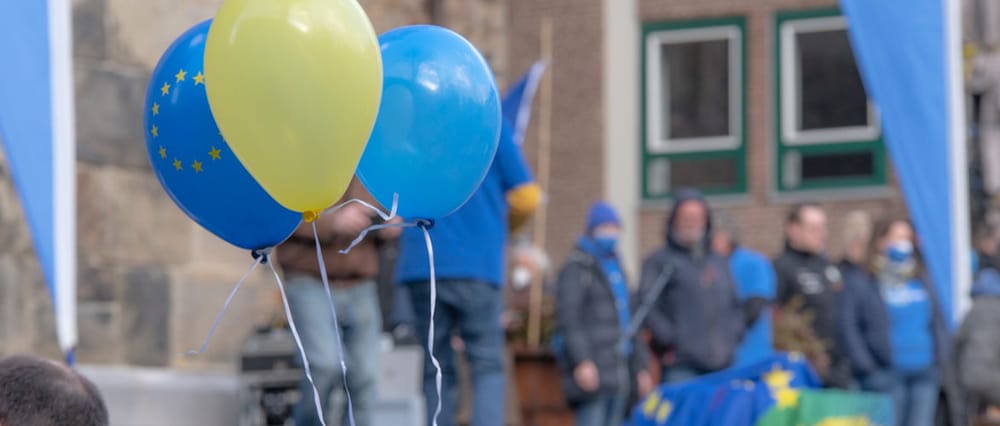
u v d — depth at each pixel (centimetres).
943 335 1223
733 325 1120
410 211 579
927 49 1012
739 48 1861
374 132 564
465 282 937
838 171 1841
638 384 1131
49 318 1041
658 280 1119
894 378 1218
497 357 952
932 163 1012
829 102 1850
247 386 1116
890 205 1814
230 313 1145
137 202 1096
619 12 1853
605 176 1842
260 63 507
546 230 1845
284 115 509
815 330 1209
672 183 1870
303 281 865
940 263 1021
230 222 569
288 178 524
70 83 752
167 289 1109
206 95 555
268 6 511
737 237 1159
